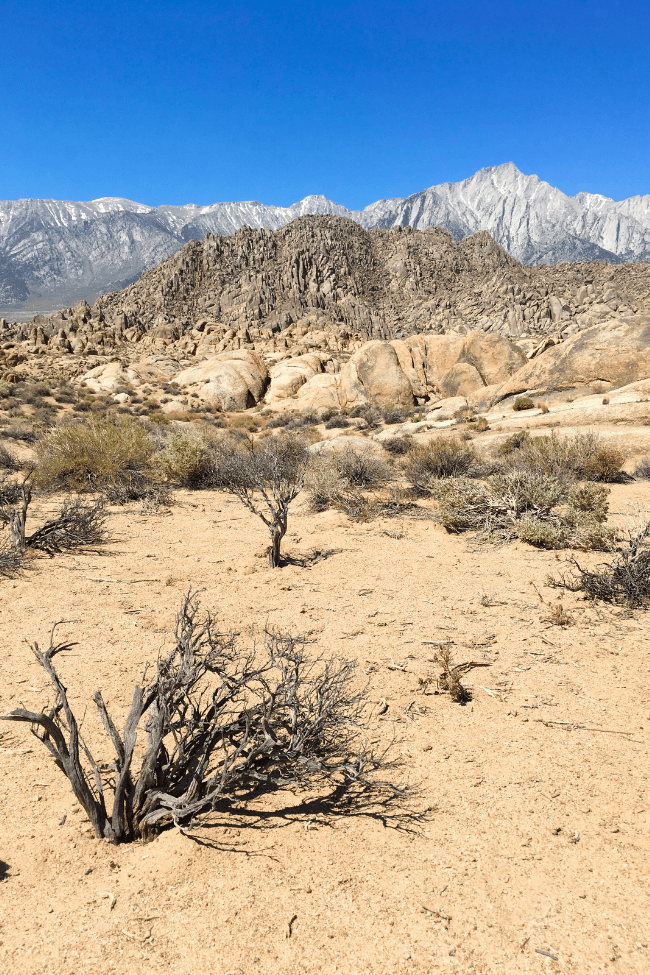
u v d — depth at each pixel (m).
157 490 15.20
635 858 2.77
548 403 26.28
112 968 2.22
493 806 3.21
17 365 58.38
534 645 5.58
